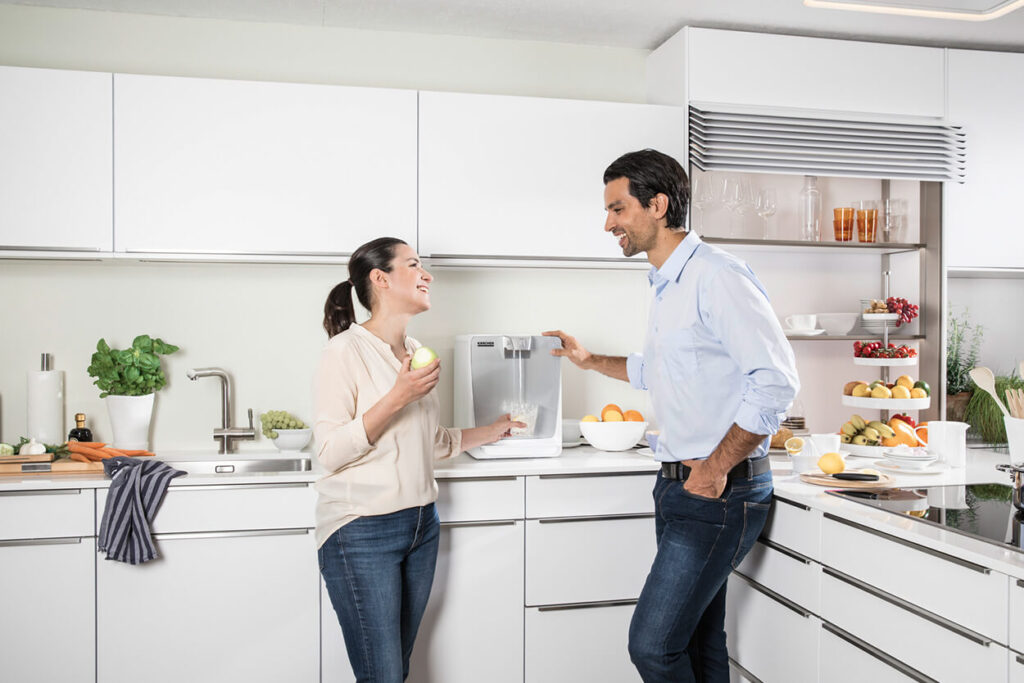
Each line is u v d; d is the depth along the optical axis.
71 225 2.42
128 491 2.22
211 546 2.29
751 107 2.84
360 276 2.12
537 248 2.70
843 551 1.96
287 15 2.77
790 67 2.88
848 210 3.00
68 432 2.71
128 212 2.45
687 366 1.93
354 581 1.97
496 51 3.00
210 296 2.79
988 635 1.53
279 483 2.32
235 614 2.31
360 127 2.58
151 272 2.76
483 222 2.66
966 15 2.69
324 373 1.98
